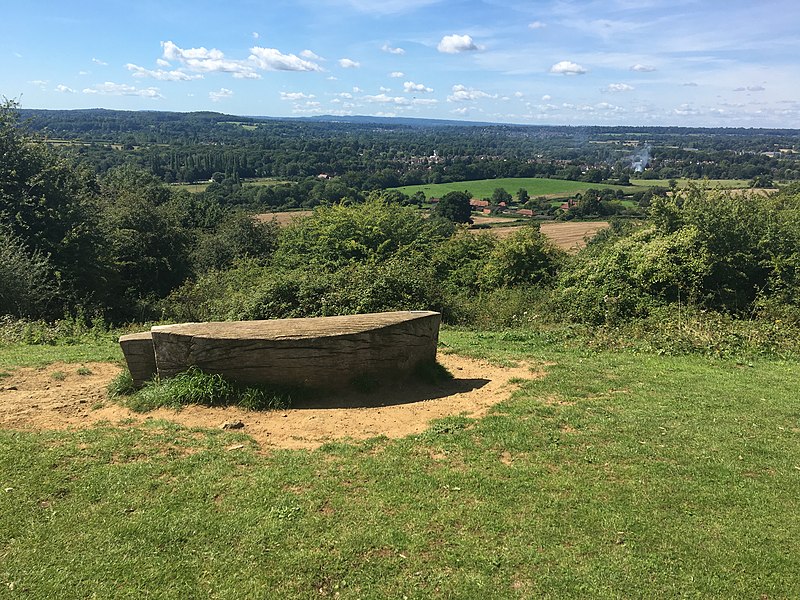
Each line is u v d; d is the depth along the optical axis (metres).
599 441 5.33
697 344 9.87
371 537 3.70
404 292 12.56
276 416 5.84
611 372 7.99
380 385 6.68
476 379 7.54
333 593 3.23
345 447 5.08
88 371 7.30
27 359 7.93
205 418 5.70
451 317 13.25
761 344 9.92
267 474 4.51
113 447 4.87
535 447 5.16
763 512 4.11
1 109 16.97
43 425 5.36
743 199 13.87
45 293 13.87
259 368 6.20
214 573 3.35
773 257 12.62
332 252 18.30
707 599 3.23
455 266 19.89
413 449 5.07
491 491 4.32
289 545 3.61
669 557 3.58
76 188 18.95
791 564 3.54
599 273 13.48
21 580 3.23
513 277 18.22
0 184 16.20
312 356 6.28
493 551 3.60
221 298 15.95
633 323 11.64
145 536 3.65
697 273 12.66
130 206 26.50
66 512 3.88
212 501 4.10
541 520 3.95
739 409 6.39
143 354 6.34
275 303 11.15
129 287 24.22
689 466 4.82
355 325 6.59
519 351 9.50
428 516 3.97
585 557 3.57
